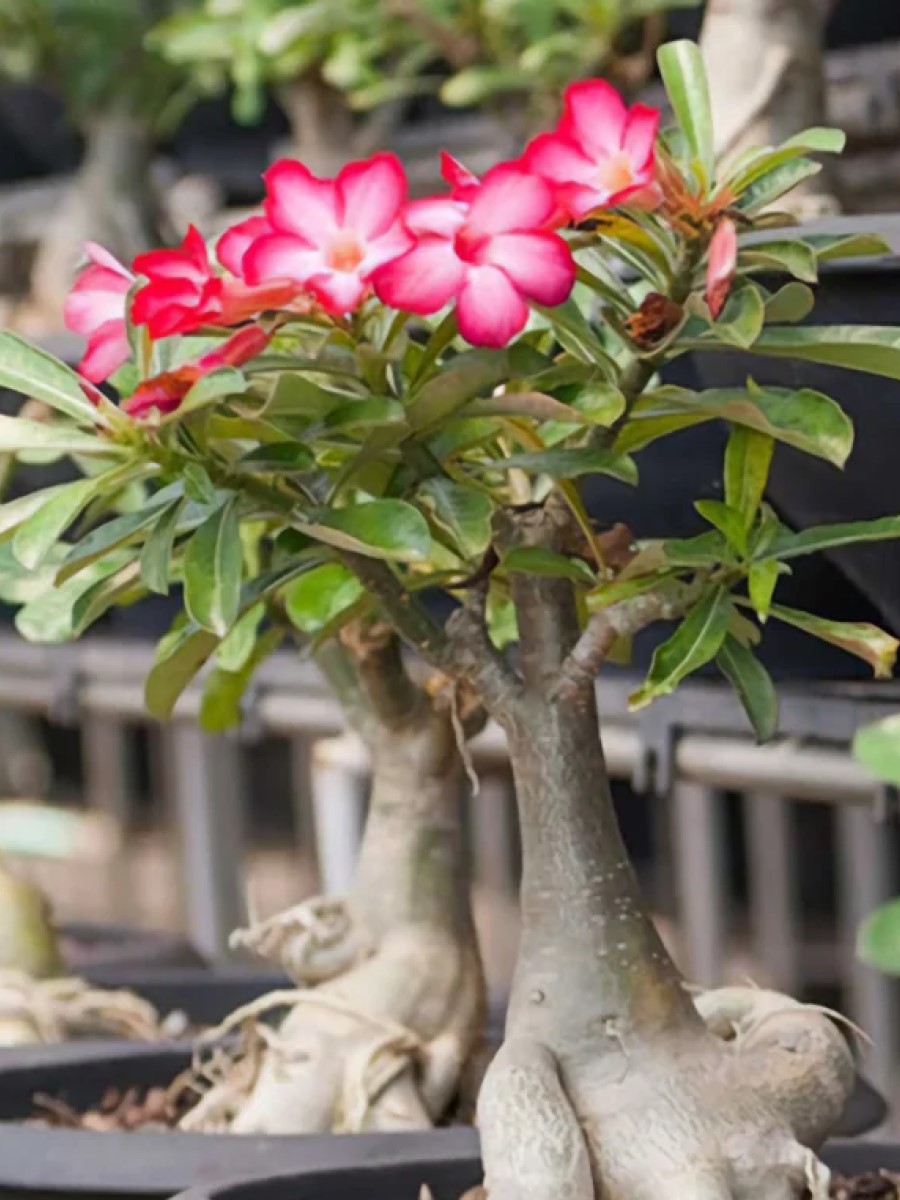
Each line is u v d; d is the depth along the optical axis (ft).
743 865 16.46
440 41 8.96
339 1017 6.56
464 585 5.75
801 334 5.50
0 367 5.58
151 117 11.41
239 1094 6.59
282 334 5.60
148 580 5.44
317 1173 5.90
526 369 5.51
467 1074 6.72
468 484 5.78
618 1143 5.60
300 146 10.64
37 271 11.43
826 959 14.82
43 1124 6.56
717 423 6.50
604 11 8.36
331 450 5.77
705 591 5.56
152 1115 6.75
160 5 11.35
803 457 6.23
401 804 6.71
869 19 10.75
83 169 11.73
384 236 5.31
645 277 5.58
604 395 5.48
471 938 6.75
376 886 6.70
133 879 17.26
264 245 5.32
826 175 7.05
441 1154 6.02
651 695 5.44
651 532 6.75
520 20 8.73
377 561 5.69
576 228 5.50
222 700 6.80
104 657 9.16
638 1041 5.66
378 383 5.54
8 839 7.59
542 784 5.69
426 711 6.70
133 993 7.64
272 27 9.29
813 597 6.64
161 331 5.30
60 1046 6.89
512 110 9.53
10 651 9.57
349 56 9.50
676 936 14.48
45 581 6.35
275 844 19.35
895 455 6.16
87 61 11.30
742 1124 5.62
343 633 6.60
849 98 8.90
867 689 7.06
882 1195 6.10
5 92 14.16
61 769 20.68
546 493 6.11
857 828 10.41
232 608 5.42
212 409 5.50
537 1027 5.68
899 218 6.01
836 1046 5.80
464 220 5.30
